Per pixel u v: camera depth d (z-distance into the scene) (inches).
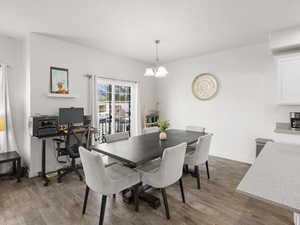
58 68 126.4
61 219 72.8
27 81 118.8
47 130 111.7
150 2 80.9
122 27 106.9
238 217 74.2
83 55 141.3
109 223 70.2
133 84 187.2
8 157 108.1
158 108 205.3
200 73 168.9
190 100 177.5
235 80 147.1
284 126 125.0
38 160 119.0
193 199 88.2
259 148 125.0
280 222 70.8
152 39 127.3
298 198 29.4
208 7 85.0
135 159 68.8
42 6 83.7
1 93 117.4
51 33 115.6
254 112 138.3
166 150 69.7
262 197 30.2
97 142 150.9
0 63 117.2
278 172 41.3
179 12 89.7
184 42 132.4
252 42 132.5
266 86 132.2
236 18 95.8
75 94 134.7
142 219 72.9
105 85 162.4
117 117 173.2
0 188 100.2
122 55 166.9
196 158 97.6
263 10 87.4
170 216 74.8
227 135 152.8
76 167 119.7
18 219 73.0
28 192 95.5
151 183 74.7
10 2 80.1
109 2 80.7
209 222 70.9
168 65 195.0
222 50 152.3
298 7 84.3
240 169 128.3
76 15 92.6
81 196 91.4
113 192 67.9
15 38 123.0
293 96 109.1
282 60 112.0
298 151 59.2
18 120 126.5
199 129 137.6
